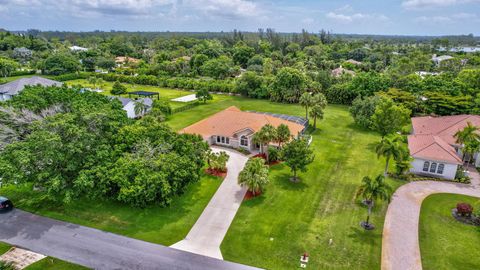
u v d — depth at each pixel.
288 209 31.25
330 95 79.19
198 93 79.94
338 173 39.44
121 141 32.94
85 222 28.64
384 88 71.75
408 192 34.75
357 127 59.06
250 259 24.20
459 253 25.00
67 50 161.00
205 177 37.94
